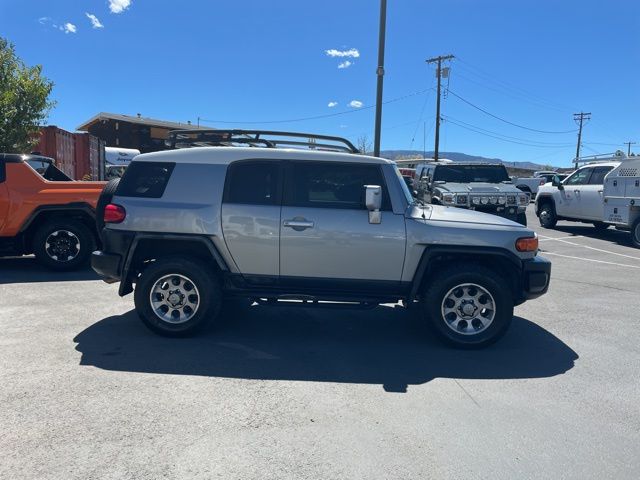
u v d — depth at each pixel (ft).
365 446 10.72
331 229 16.70
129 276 17.66
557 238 47.75
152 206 17.08
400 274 16.84
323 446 10.68
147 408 12.14
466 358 16.12
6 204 26.00
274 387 13.57
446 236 16.61
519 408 12.66
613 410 12.66
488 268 17.06
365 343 17.39
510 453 10.60
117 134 127.34
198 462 9.97
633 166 41.96
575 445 10.97
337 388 13.61
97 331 17.71
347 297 17.12
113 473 9.54
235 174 17.22
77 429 11.08
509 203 38.73
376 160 17.19
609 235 50.11
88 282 25.05
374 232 16.69
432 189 42.55
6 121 42.11
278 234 16.79
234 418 11.77
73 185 27.30
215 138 20.74
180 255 17.25
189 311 17.26
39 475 9.43
